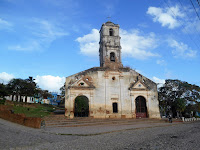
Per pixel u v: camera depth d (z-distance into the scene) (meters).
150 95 33.03
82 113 30.25
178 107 38.41
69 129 19.41
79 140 13.56
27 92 48.69
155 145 11.75
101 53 35.03
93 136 15.50
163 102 41.34
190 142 12.70
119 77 32.72
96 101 30.42
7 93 42.34
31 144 11.72
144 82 33.81
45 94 72.56
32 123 19.52
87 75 31.53
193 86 41.22
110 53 34.53
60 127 20.94
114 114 30.64
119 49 34.59
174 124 26.56
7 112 23.83
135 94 32.44
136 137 14.93
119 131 18.80
